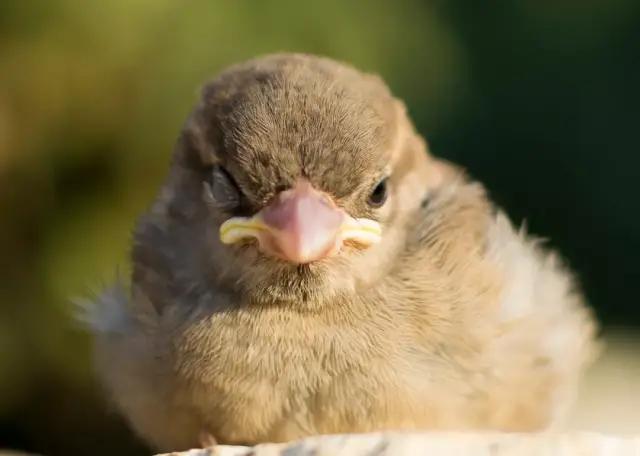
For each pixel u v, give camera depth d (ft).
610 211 3.89
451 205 2.41
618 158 3.87
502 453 2.30
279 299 2.37
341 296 2.37
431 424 2.38
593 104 3.85
